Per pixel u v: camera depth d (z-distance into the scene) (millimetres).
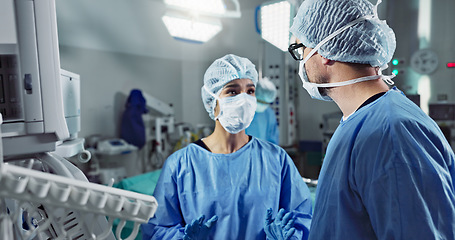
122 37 3797
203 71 4801
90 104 3455
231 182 1074
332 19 755
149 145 4090
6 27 575
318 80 803
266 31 1650
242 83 1135
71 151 780
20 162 708
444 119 2896
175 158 1128
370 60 731
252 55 4516
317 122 4289
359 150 653
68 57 3223
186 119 4746
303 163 4309
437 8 3027
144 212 579
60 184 504
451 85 3020
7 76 624
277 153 1178
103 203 531
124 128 3600
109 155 3611
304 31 804
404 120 617
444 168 598
